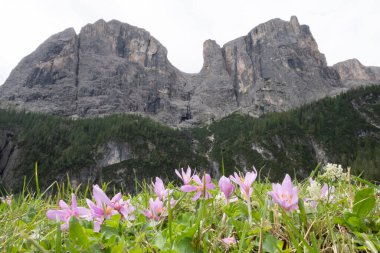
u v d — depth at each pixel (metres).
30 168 143.75
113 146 161.38
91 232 2.41
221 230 2.53
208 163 168.12
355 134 158.25
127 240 2.33
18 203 4.25
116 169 150.75
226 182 2.71
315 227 2.45
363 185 4.16
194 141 194.25
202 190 2.70
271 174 145.12
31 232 2.93
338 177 3.40
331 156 148.25
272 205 2.76
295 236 2.29
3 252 2.24
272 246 2.12
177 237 2.15
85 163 148.88
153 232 2.67
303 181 4.77
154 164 155.38
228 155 166.62
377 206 2.98
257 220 2.70
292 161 149.50
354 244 2.26
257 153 158.75
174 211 3.42
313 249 1.87
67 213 2.39
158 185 3.05
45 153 152.00
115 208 2.63
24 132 162.38
